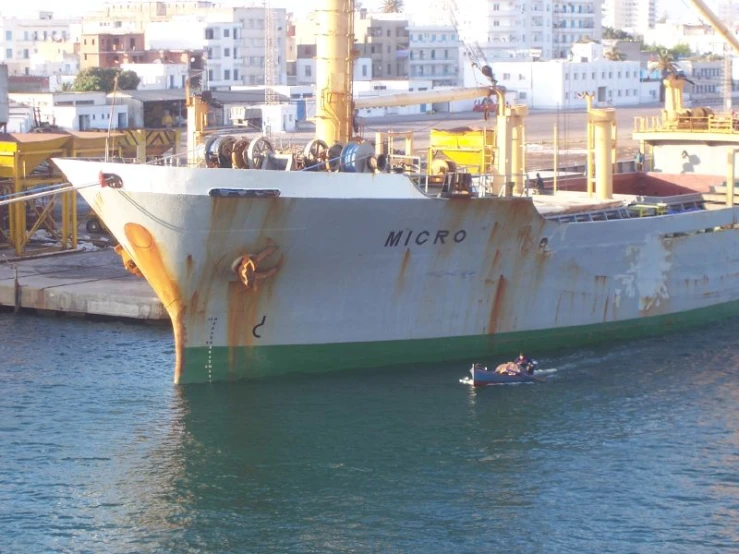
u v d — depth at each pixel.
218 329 33.69
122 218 32.50
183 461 29.75
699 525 26.39
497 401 33.50
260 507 27.47
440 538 26.02
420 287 35.03
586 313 38.44
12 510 27.28
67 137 53.28
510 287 36.47
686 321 41.38
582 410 32.91
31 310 44.59
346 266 33.75
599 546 25.58
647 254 39.25
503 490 28.19
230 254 32.47
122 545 25.80
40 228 57.16
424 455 30.05
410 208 33.28
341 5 37.72
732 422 32.00
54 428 31.80
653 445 30.55
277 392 33.94
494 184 38.41
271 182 31.97
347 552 25.48
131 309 42.78
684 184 48.25
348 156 33.47
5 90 69.38
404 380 34.94
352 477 28.91
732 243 42.38
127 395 34.28
